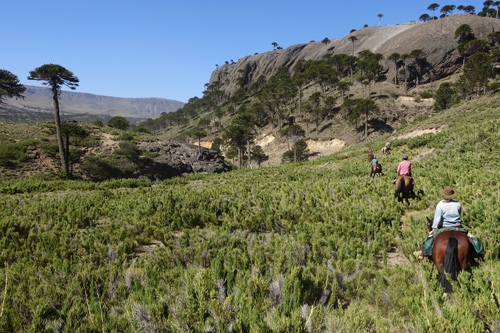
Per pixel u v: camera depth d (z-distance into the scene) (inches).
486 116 1519.4
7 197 728.3
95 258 333.7
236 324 174.7
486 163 733.9
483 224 339.9
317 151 3666.3
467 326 168.1
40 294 237.8
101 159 1984.5
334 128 3841.0
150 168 2172.7
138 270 281.7
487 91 3129.9
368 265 279.9
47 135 2073.1
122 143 2159.2
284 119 4507.9
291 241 348.5
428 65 4751.5
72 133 1727.4
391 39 5703.7
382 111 3789.4
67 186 898.7
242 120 3373.5
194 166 2488.9
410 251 315.9
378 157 1267.2
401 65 4867.1
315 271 273.3
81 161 1925.4
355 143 3454.7
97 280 259.8
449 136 1162.6
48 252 351.6
